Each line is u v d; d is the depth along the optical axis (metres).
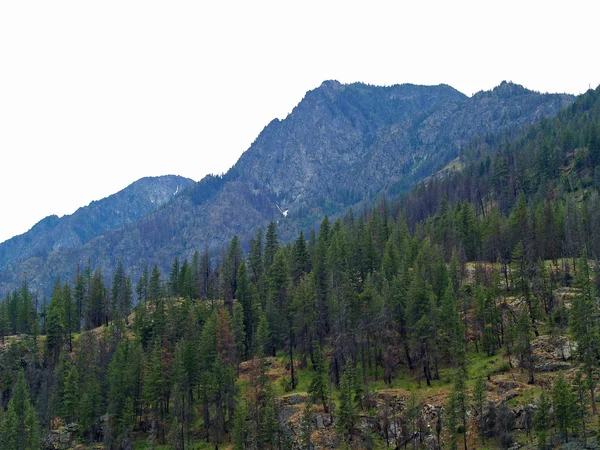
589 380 78.00
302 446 85.12
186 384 98.00
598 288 102.00
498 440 78.19
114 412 99.25
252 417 90.69
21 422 96.06
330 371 98.44
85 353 119.00
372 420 87.06
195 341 108.56
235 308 112.56
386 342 100.81
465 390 82.00
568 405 73.50
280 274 119.62
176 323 117.75
